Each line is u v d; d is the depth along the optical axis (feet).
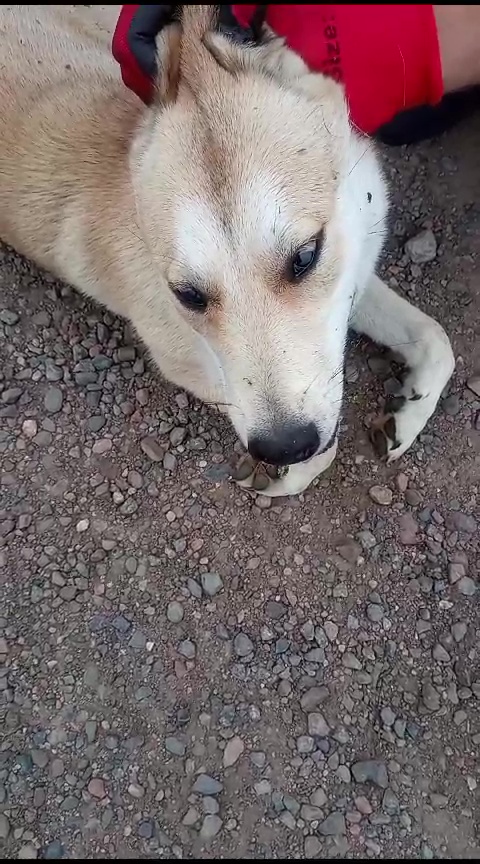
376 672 1.66
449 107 1.98
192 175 1.26
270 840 1.56
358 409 1.84
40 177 1.73
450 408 1.84
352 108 1.57
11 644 1.71
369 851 1.54
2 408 1.86
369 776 1.59
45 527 1.79
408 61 1.57
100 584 1.74
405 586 1.72
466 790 1.58
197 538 1.77
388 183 1.95
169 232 1.30
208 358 1.58
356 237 1.45
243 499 1.79
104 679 1.68
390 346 1.82
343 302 1.44
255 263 1.26
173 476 1.81
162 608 1.72
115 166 1.61
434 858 1.54
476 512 1.77
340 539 1.75
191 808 1.58
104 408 1.86
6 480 1.82
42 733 1.64
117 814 1.59
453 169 2.01
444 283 1.93
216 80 1.29
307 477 1.73
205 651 1.68
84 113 1.69
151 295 1.60
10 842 1.57
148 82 1.34
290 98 1.32
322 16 1.42
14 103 1.76
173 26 1.31
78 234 1.71
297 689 1.65
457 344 1.88
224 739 1.63
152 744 1.63
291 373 1.30
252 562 1.74
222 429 1.83
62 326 1.92
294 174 1.27
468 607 1.70
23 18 1.87
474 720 1.62
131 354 1.90
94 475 1.82
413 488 1.79
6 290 1.93
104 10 1.96
